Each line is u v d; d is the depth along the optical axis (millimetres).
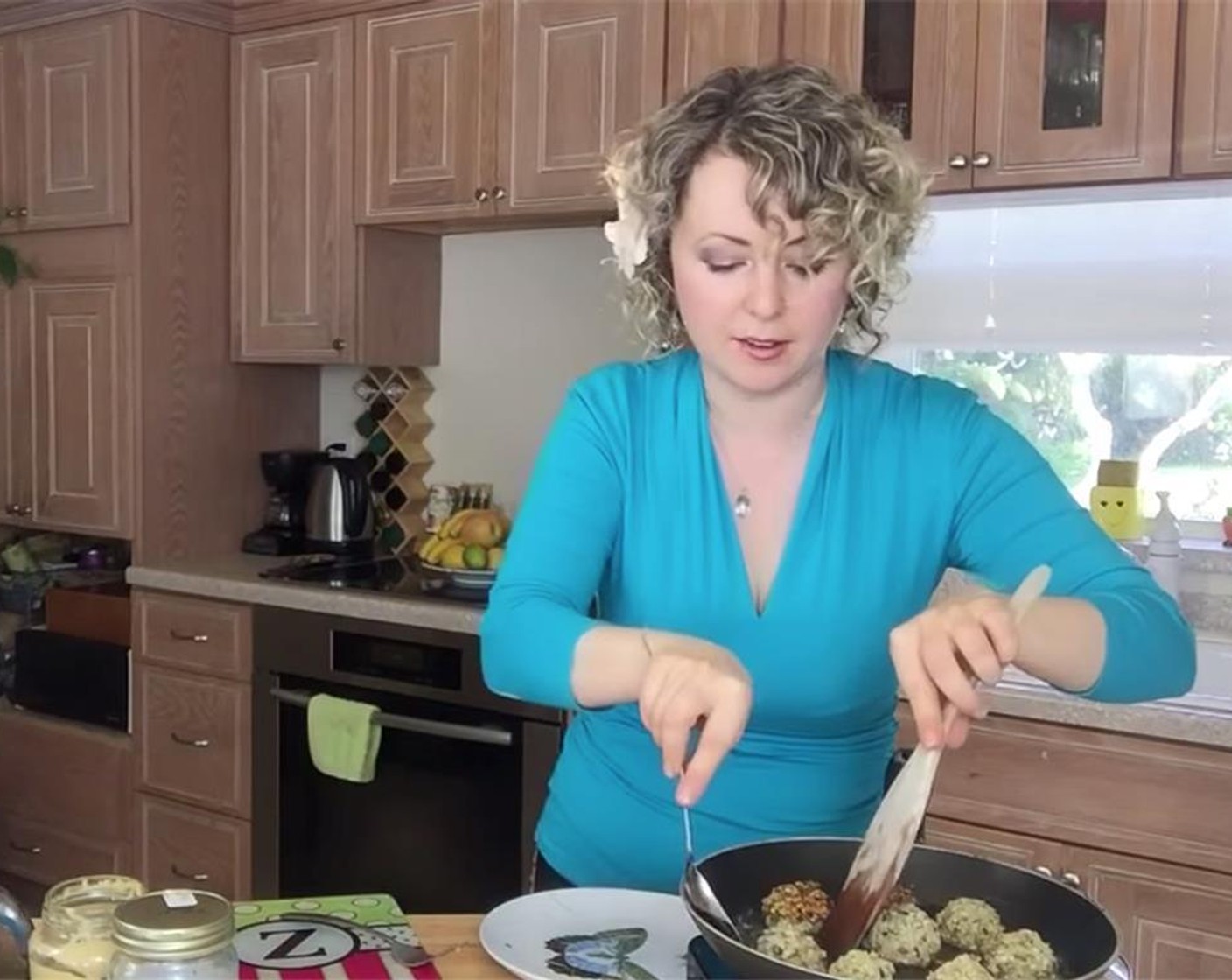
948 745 766
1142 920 1856
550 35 2572
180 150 2955
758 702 1031
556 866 1109
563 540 1004
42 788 3113
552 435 1073
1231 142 1962
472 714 2387
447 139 2725
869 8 2248
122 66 2875
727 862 871
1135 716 1826
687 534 1035
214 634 2764
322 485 3045
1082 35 2074
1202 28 1974
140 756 2922
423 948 925
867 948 801
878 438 1036
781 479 1030
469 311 3053
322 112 2898
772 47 2328
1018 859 1943
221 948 742
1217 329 2277
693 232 934
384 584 2662
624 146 1028
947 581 2172
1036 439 2494
